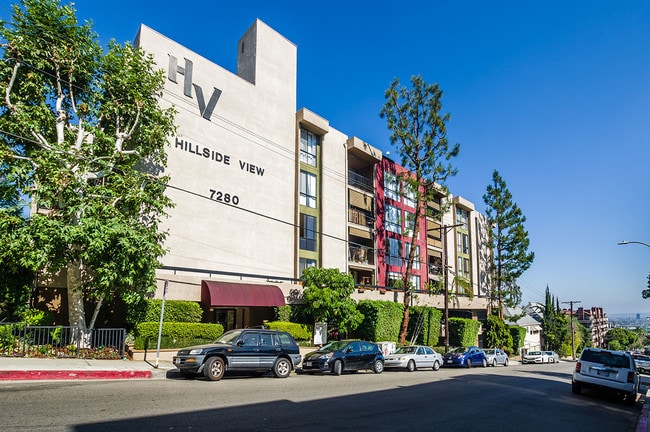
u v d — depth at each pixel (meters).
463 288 45.09
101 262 15.33
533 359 40.88
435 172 31.91
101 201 16.41
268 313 26.77
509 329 48.00
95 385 11.27
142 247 16.12
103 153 18.05
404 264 40.88
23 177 15.38
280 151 29.89
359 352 18.75
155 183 18.84
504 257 47.91
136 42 23.34
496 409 11.24
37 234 14.08
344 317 24.98
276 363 14.96
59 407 8.39
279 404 10.02
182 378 13.66
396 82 32.91
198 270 22.45
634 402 14.47
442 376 19.77
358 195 36.91
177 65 24.31
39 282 17.70
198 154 24.50
